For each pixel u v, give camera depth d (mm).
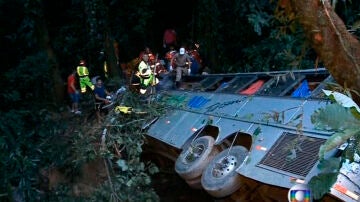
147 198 6293
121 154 7336
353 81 2529
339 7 9344
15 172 6016
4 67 12586
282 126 5273
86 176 7082
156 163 8695
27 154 6586
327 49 2549
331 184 2738
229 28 13477
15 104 8805
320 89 5566
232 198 5672
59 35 14930
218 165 5645
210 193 5551
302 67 9727
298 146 4613
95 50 13180
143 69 10047
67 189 6418
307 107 5332
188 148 6492
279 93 6324
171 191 8023
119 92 8570
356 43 2521
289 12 2805
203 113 7129
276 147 5008
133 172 6512
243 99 6695
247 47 12820
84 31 13883
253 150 5270
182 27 17062
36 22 12039
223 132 6176
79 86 11992
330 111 2400
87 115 10320
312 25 2555
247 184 5348
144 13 15695
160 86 10102
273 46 11164
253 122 5832
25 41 12727
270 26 11836
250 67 11945
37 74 9953
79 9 14391
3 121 6668
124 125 7094
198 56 12695
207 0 12977
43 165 6789
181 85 9820
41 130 7266
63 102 11906
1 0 12586
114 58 12570
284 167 4621
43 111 7691
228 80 8344
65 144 7055
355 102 2701
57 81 11820
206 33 13125
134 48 16578
